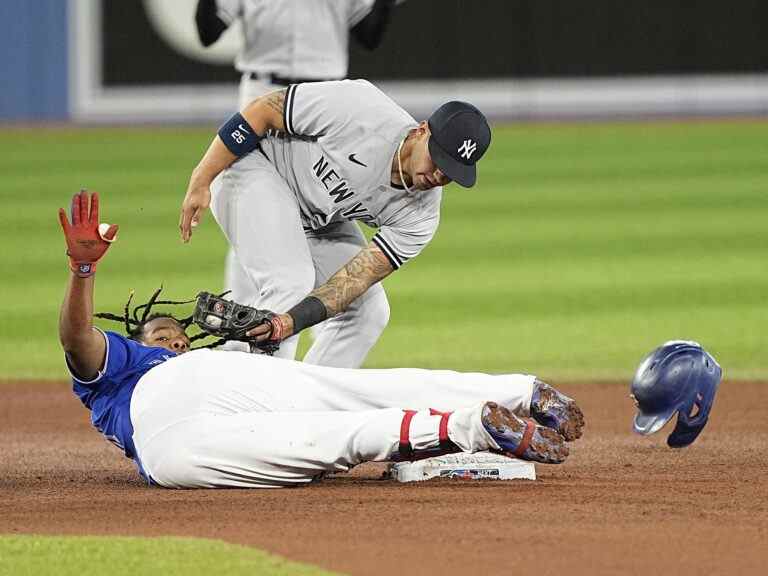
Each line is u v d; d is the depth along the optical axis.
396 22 77.62
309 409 15.77
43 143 73.50
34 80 81.38
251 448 15.20
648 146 69.06
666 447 19.84
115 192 56.44
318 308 17.53
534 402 16.05
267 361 15.83
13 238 46.72
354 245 19.89
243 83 29.86
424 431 14.91
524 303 35.97
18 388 27.28
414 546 12.71
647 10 78.25
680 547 12.70
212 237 47.44
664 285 37.91
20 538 13.06
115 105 81.19
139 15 80.12
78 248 14.68
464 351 30.34
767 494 15.50
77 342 15.43
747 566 12.07
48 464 18.83
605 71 78.81
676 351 18.80
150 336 17.30
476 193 57.00
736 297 36.06
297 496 15.20
